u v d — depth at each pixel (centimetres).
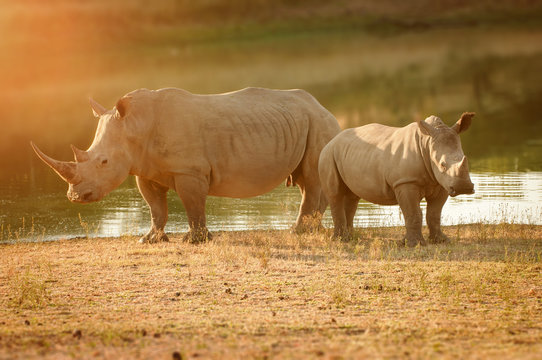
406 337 2616
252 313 3072
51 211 6169
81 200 4653
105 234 5362
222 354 2403
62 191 7050
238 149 5003
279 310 3125
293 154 5259
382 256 4209
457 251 4338
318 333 2700
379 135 4738
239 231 5272
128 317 3030
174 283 3662
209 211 6103
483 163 8181
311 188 5356
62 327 2836
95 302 3316
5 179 7669
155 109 4862
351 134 4906
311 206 5341
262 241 4759
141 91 4891
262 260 4028
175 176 4853
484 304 3191
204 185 4903
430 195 4578
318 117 5403
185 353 2409
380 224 5531
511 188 6769
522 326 2806
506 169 7775
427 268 3900
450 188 4175
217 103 5053
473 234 4903
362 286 3528
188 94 5019
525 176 7356
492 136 10306
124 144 4753
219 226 5541
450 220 5569
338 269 3916
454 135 4325
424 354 2361
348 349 2436
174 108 4888
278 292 3456
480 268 3878
